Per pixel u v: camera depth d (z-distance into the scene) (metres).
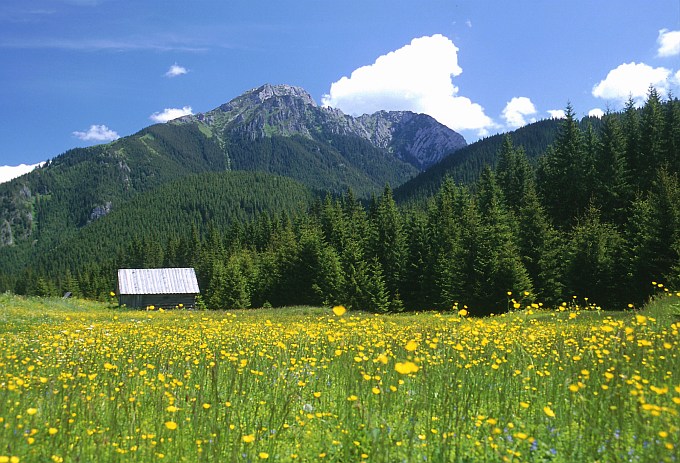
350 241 61.31
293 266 60.88
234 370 7.24
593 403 5.30
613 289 35.59
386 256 57.00
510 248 37.34
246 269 72.12
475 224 44.59
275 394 6.50
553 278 39.09
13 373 7.65
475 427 5.00
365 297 51.16
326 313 34.44
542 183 63.44
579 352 8.09
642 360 6.91
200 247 121.38
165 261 129.25
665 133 56.47
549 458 4.38
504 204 63.59
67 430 4.65
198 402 5.55
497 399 6.16
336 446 4.79
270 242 101.06
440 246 52.25
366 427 4.83
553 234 43.31
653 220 33.62
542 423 5.10
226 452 4.70
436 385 6.49
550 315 21.28
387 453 4.18
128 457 4.52
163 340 11.95
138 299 52.44
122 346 10.80
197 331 13.38
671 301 18.20
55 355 9.32
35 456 4.39
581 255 36.78
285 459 4.59
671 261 31.81
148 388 6.85
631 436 4.57
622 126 64.06
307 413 5.74
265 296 65.25
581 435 4.77
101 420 5.52
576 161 58.62
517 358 8.05
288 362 8.20
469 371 7.11
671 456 3.83
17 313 25.89
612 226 46.50
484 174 68.81
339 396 6.34
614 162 54.41
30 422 4.91
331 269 54.66
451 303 42.31
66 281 145.62
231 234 116.19
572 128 60.56
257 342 10.54
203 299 76.00
